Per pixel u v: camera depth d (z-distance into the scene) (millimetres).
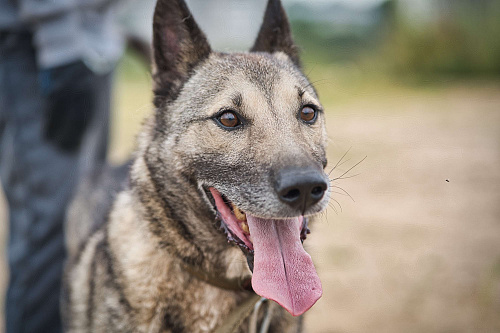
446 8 3926
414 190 1477
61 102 708
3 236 1161
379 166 1706
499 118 2398
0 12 700
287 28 701
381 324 849
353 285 953
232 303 604
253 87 588
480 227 1187
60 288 745
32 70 718
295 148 556
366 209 1341
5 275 987
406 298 910
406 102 2900
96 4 751
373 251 1081
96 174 840
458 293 912
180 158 597
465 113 2537
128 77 3523
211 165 582
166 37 643
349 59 4051
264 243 560
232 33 4746
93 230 711
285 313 618
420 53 3791
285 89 597
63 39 699
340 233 1186
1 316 879
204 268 593
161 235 593
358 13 4418
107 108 831
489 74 3688
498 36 3680
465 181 1541
